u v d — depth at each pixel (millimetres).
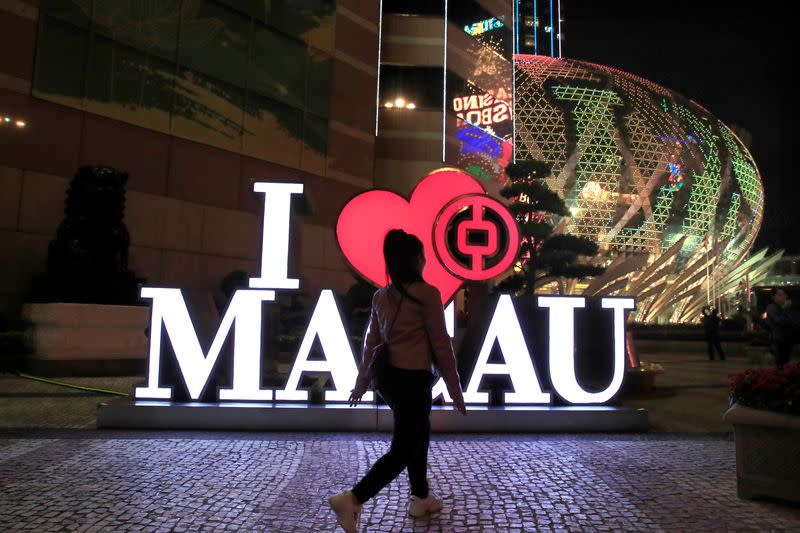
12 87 16562
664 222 71438
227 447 5617
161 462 4945
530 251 33938
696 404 9562
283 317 16719
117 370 13195
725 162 79125
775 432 3984
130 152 19188
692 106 85062
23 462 4871
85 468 4688
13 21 16688
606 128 73625
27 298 15195
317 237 24766
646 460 5312
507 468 4926
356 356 6961
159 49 20125
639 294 62250
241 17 22703
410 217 7508
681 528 3490
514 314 7070
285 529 3377
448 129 33250
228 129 22031
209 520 3496
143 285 7035
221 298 17766
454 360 3398
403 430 3264
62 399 8945
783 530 3469
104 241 13812
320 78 25578
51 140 17297
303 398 6898
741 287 82438
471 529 3430
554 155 71688
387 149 32281
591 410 6836
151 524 3395
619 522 3588
